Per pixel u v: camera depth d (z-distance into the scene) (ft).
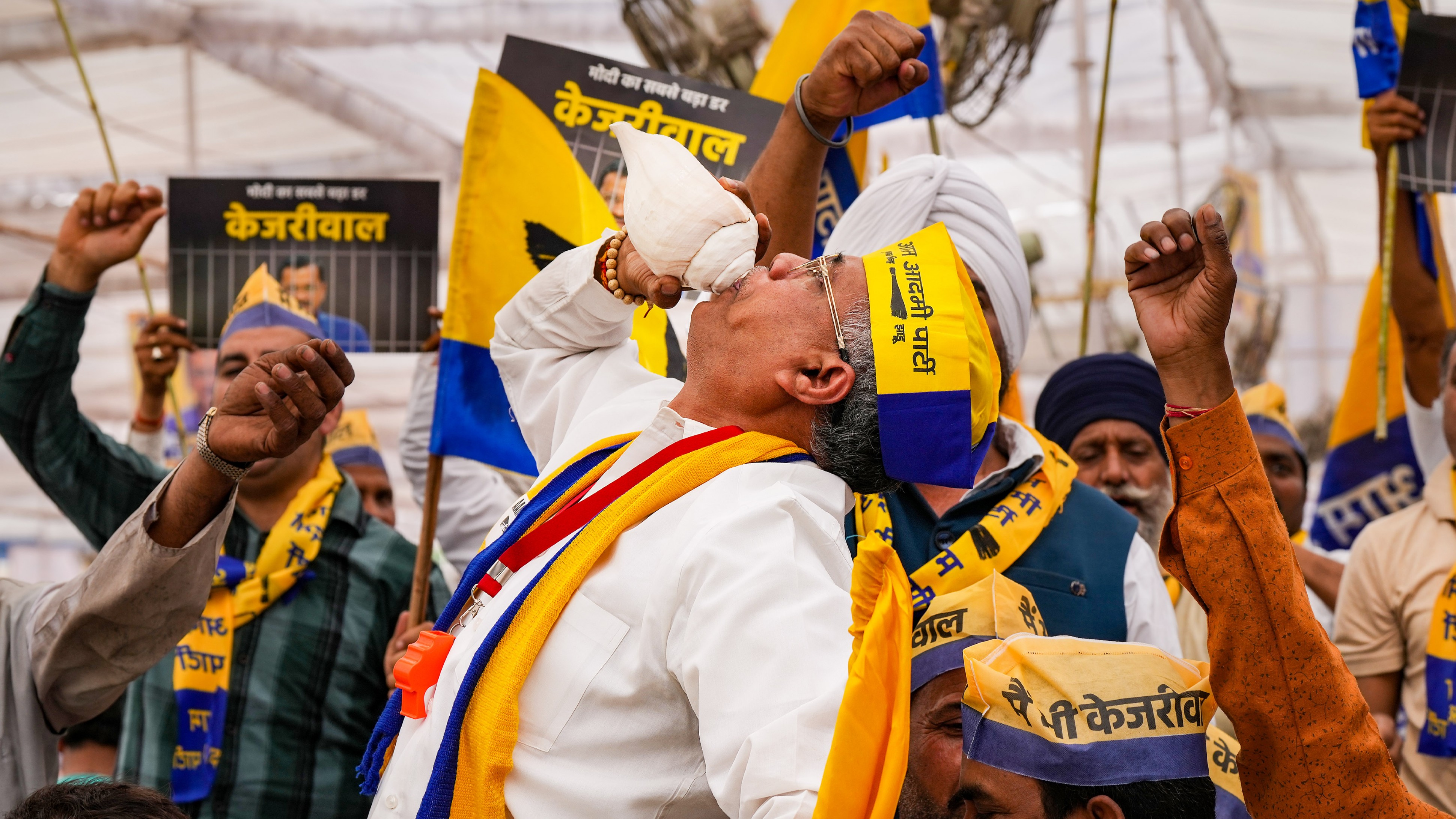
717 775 4.16
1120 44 28.63
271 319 10.40
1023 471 6.91
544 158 7.88
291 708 9.43
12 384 8.69
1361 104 30.58
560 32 25.96
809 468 4.91
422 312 10.89
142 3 26.58
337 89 28.63
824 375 4.83
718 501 4.69
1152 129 29.96
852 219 7.52
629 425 5.54
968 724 4.82
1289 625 4.27
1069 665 4.78
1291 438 12.50
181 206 10.96
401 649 8.32
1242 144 33.68
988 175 34.12
